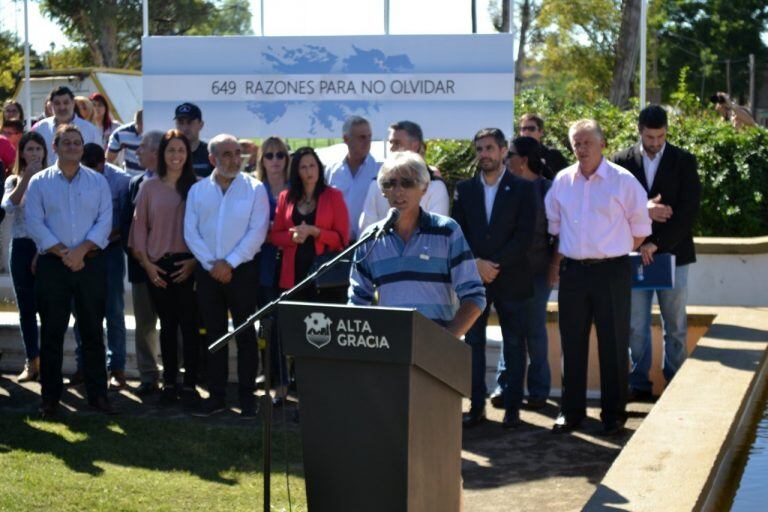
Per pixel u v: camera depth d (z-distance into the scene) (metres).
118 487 5.86
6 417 7.49
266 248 7.94
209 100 10.16
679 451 5.05
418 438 4.08
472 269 5.02
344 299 7.55
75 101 10.43
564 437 6.99
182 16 28.66
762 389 6.86
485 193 7.22
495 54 9.85
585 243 6.88
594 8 30.02
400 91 9.97
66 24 30.28
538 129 8.49
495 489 5.90
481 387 7.33
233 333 4.66
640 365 7.86
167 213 7.81
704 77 51.50
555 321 8.23
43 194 7.50
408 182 4.89
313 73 10.05
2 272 12.23
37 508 5.44
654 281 7.28
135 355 8.90
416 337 3.95
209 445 6.81
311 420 4.14
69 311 7.60
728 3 54.12
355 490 4.09
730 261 9.94
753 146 11.20
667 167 7.40
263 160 8.34
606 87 30.91
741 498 4.82
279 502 5.66
